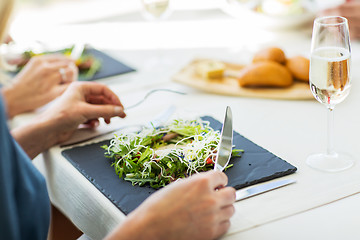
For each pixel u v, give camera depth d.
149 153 1.04
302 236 0.85
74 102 1.28
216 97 1.50
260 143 1.18
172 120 1.31
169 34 2.09
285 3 1.96
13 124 1.50
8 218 0.86
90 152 1.19
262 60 1.54
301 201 0.94
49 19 2.63
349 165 1.05
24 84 1.50
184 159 1.03
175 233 0.82
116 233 0.83
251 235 0.86
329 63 1.02
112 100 1.34
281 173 1.03
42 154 1.29
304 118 1.31
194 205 0.83
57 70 1.55
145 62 1.83
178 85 1.62
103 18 2.44
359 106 1.35
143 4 1.73
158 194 0.87
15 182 0.94
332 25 1.02
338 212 0.91
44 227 1.02
